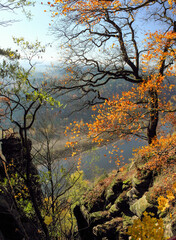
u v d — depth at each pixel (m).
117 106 10.84
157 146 11.31
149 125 12.16
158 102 11.03
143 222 1.67
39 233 3.99
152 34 9.27
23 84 3.42
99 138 10.72
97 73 12.15
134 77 12.63
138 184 10.41
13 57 3.44
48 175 4.02
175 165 9.35
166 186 8.70
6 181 3.60
